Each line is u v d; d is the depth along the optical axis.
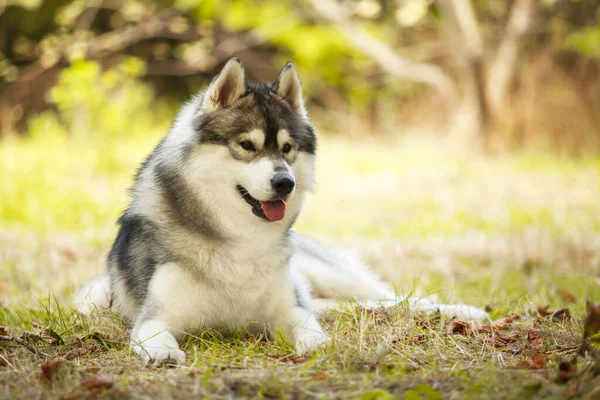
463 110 18.61
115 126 15.16
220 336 4.94
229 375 3.96
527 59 19.20
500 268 8.05
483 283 7.47
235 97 4.98
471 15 18.12
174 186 4.83
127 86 17.41
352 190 13.57
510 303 6.33
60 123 18.22
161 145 5.12
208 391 3.75
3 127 19.44
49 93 18.84
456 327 5.27
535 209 11.13
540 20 18.97
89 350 4.67
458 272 8.10
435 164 15.55
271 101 5.15
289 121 5.09
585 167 15.34
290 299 5.01
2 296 6.70
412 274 7.80
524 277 7.69
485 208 11.49
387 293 6.26
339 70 21.28
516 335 5.08
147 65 21.50
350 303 5.66
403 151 17.55
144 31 20.58
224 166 4.77
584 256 8.41
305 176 5.17
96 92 15.24
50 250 8.35
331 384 3.85
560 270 7.93
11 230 9.47
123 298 5.26
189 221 4.76
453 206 11.77
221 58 21.47
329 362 4.21
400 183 13.91
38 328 5.29
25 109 19.89
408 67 19.31
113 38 20.25
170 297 4.72
